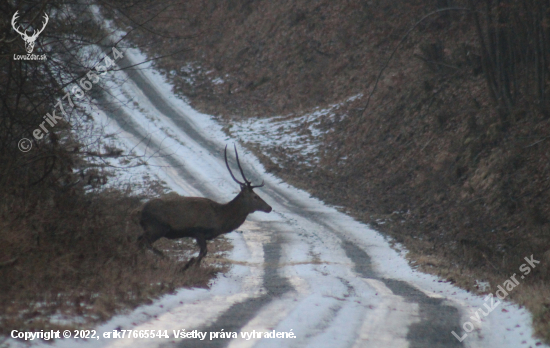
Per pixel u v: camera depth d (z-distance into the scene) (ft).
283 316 90.63
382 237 241.96
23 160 126.62
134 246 130.41
